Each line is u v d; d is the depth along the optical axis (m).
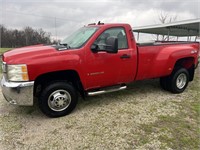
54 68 3.50
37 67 3.37
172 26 18.56
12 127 3.49
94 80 3.99
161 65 4.78
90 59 3.84
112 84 4.32
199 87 5.93
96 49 3.84
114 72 4.17
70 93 3.86
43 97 3.65
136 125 3.54
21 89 3.35
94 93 4.07
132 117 3.84
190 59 5.44
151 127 3.47
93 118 3.80
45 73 3.49
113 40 3.63
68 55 3.63
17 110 4.20
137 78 4.60
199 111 4.15
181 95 5.16
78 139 3.13
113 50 3.65
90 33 4.04
